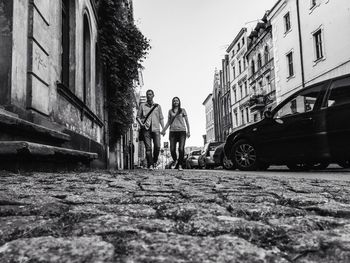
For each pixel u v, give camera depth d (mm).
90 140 9016
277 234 1269
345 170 8031
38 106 5180
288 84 24703
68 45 7871
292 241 1168
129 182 3494
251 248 1053
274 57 26906
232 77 42719
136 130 36656
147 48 13180
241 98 39281
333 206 1912
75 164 5996
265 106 29719
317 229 1370
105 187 2863
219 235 1248
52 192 2342
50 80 5820
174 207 1808
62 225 1348
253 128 8383
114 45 12133
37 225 1317
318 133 6965
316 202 2109
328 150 6820
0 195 2055
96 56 11383
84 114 8570
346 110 6605
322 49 20109
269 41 28812
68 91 6629
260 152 8188
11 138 3988
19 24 4648
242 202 2086
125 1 13977
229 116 44750
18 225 1321
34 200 1912
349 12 17422
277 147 7824
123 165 18516
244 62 37562
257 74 32562
